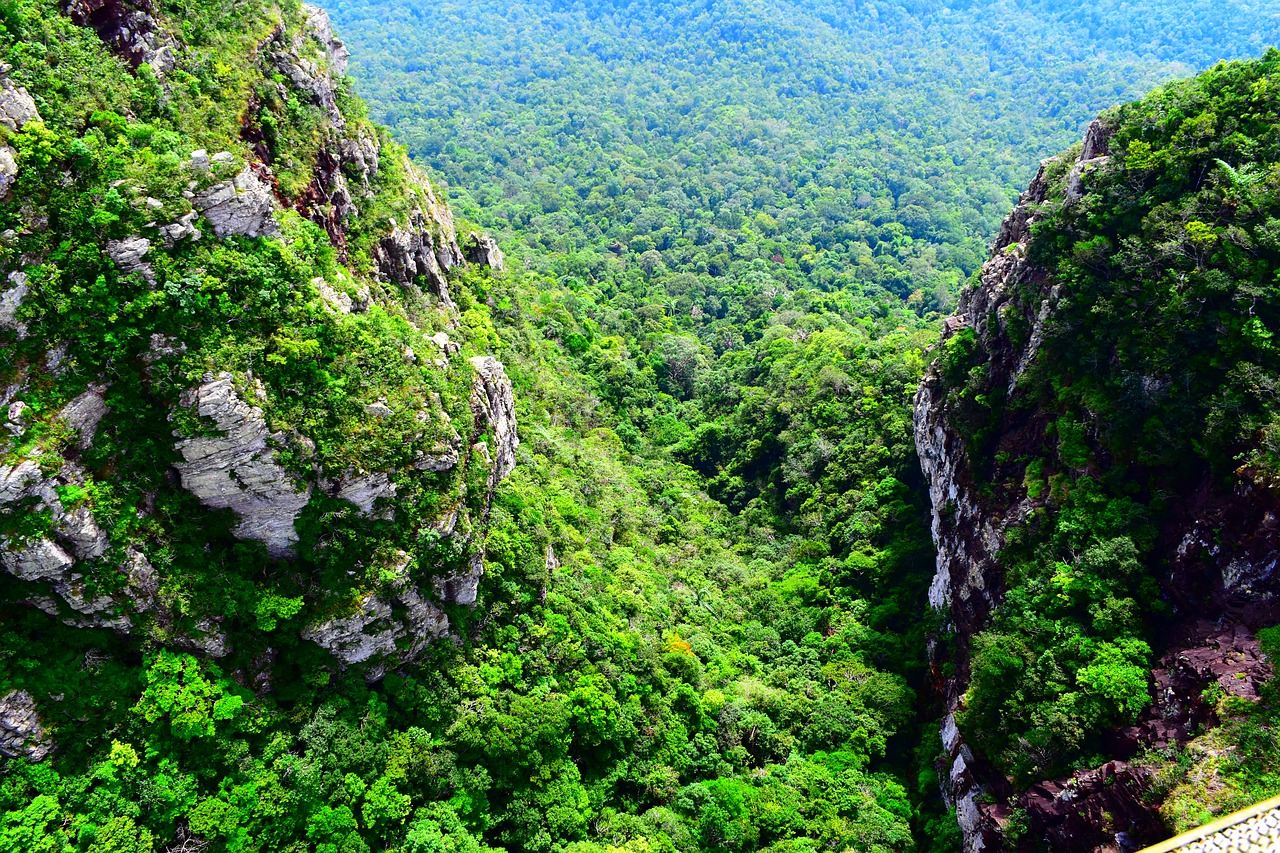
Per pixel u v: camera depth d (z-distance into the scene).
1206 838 16.94
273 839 34.72
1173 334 46.50
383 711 40.25
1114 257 50.81
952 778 51.81
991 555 55.41
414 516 40.91
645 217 198.38
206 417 34.69
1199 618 41.84
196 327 35.25
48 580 32.16
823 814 50.12
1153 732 38.75
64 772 31.73
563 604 51.81
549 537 54.62
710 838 45.59
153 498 35.06
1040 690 43.94
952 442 66.12
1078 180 57.28
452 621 44.66
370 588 39.03
